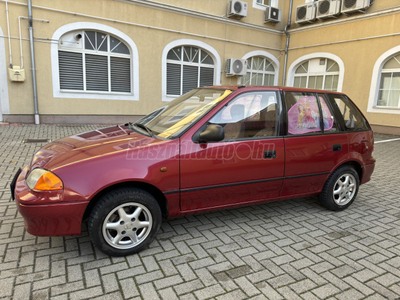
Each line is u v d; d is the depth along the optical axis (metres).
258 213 3.83
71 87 10.23
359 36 11.89
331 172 3.72
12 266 2.47
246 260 2.72
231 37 13.06
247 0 13.15
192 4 11.71
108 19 10.12
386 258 2.83
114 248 2.62
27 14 8.97
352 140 3.86
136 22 10.68
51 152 2.86
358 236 3.27
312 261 2.74
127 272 2.47
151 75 11.41
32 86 9.48
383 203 4.32
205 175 2.89
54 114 9.96
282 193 3.46
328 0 12.36
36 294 2.16
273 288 2.34
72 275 2.39
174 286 2.31
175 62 12.12
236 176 3.05
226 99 3.12
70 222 2.45
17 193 2.48
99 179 2.46
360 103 12.19
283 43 14.73
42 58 9.43
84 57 10.22
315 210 3.99
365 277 2.52
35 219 2.40
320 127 3.63
